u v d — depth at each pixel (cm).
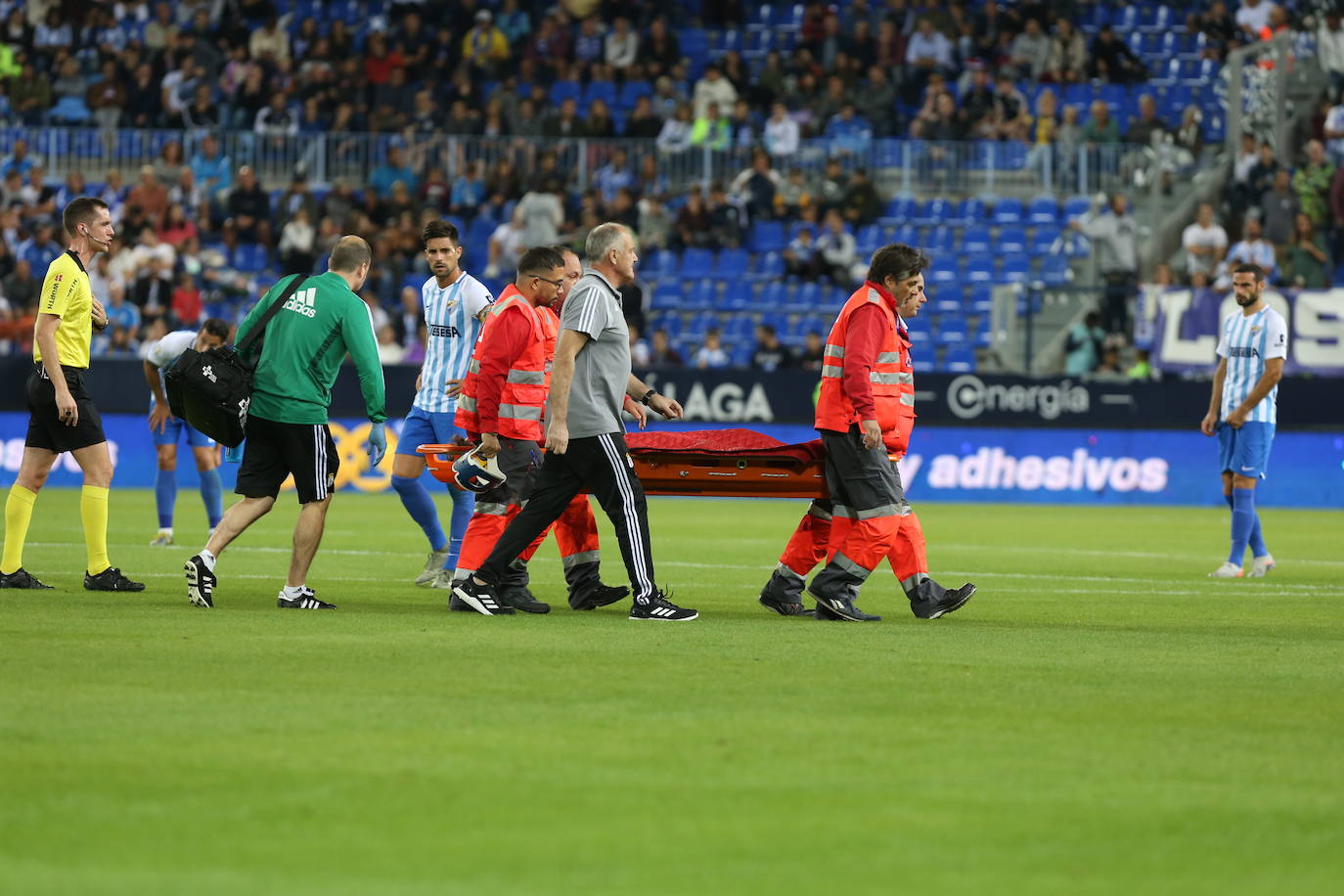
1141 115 10838
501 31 11138
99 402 8500
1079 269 9912
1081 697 2306
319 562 4516
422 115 10288
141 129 10350
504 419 3334
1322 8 11006
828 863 1471
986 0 11244
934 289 9912
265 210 9744
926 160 10356
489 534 3350
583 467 3138
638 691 2294
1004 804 1680
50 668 2403
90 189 10000
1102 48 11012
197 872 1419
